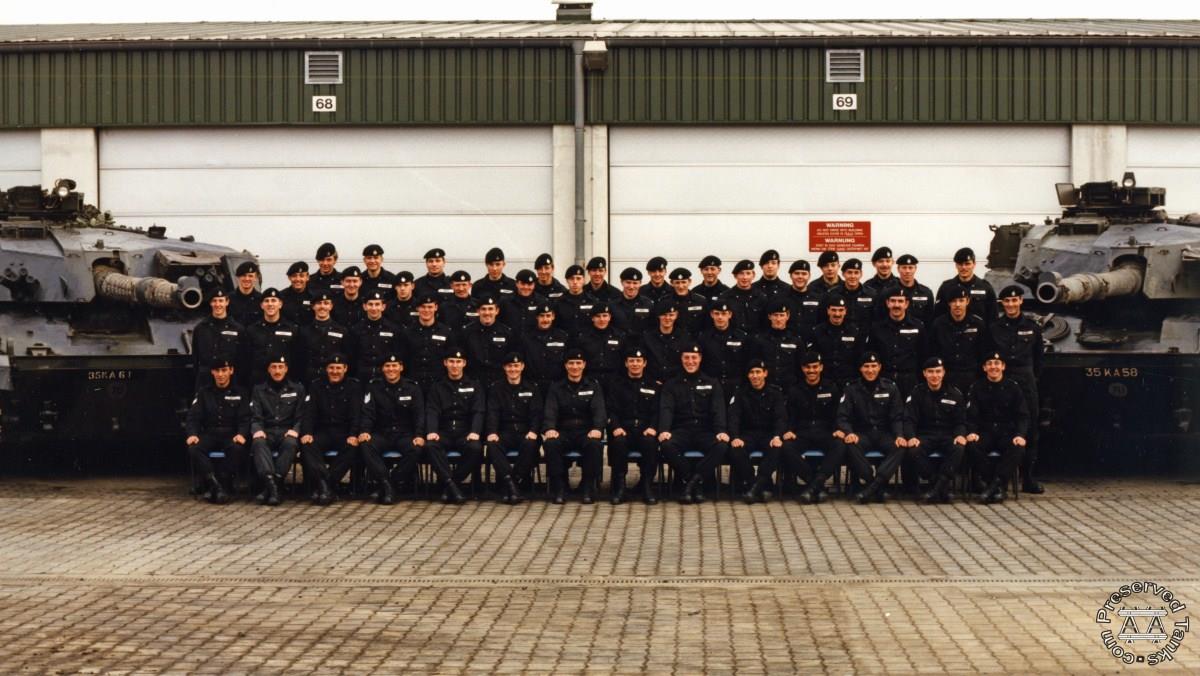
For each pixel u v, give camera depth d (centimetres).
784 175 2456
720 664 923
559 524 1450
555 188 2445
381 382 1617
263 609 1078
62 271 1730
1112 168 2436
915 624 1027
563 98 2427
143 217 2464
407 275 1730
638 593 1133
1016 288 1628
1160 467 1859
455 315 1736
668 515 1505
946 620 1038
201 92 2439
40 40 2452
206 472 1584
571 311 1703
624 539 1364
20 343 1700
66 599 1111
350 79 2428
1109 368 1689
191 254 1838
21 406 1695
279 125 2447
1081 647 961
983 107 2423
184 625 1028
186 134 2461
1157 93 2431
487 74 2425
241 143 2461
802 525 1441
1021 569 1216
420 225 2466
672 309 1628
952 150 2452
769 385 1609
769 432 1609
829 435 1611
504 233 2459
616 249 2461
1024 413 1588
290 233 2469
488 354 1662
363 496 1631
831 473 1584
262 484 1602
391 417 1614
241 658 938
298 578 1188
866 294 1700
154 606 1087
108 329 1761
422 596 1122
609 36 2417
